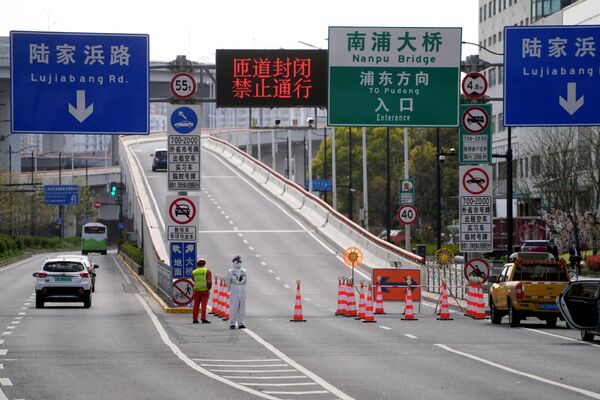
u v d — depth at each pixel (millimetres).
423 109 70750
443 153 125125
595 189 139125
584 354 47812
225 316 72125
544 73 69000
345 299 77625
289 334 59250
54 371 40688
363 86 70250
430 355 47156
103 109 70312
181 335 58375
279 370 40938
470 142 75250
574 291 55000
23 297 99062
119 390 34844
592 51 68812
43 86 69938
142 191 179500
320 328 63875
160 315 76062
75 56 70125
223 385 36125
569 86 69000
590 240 137625
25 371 40719
